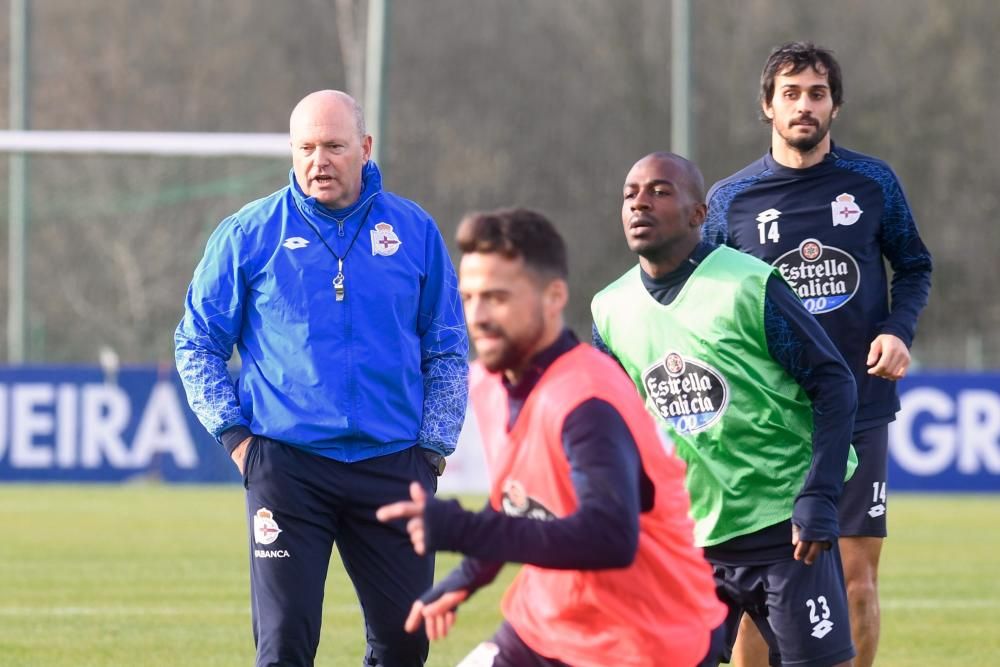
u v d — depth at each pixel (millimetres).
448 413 20359
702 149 126312
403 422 20000
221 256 19812
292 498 19422
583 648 14086
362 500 19672
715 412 18234
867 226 21766
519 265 13211
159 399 62594
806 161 21891
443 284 20500
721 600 18875
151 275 83062
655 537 13953
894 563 42344
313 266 19719
